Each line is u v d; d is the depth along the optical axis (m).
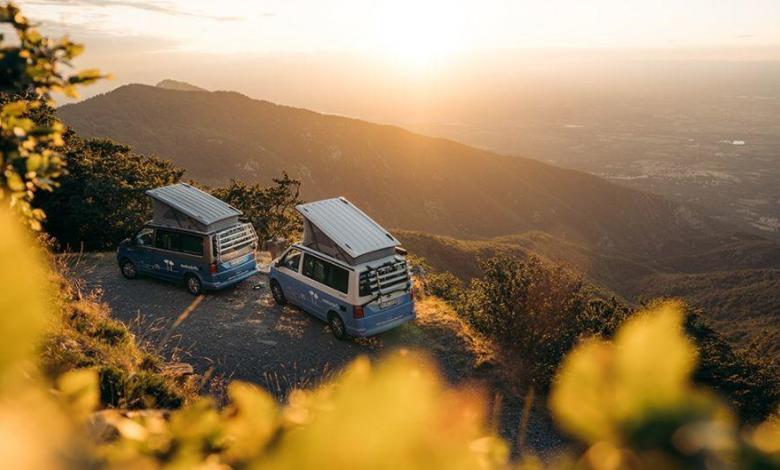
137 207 23.27
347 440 0.52
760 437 0.47
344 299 14.61
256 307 16.58
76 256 19.73
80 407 0.71
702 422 0.48
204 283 16.91
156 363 9.80
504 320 14.85
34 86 3.10
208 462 0.77
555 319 14.58
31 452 0.43
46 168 3.08
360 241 14.86
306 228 15.74
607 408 0.50
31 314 0.49
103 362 7.63
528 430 11.83
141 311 15.78
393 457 0.52
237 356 13.60
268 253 23.53
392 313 14.90
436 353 14.69
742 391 9.71
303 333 15.12
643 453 0.48
